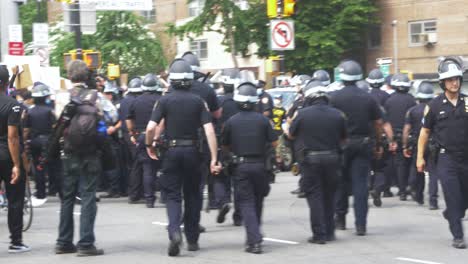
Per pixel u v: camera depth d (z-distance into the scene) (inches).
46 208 537.6
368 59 1713.8
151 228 433.4
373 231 418.0
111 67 829.8
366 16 1622.8
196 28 1601.9
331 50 1581.0
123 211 508.1
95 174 349.1
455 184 361.4
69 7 732.7
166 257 348.2
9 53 797.2
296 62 1592.0
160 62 1606.8
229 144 361.4
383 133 417.1
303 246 374.0
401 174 552.7
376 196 518.3
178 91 348.2
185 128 344.8
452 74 355.9
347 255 350.3
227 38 1612.9
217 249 367.6
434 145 367.2
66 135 345.7
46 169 603.8
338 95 398.3
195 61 409.4
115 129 568.1
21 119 348.5
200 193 359.9
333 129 373.7
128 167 592.7
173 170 346.0
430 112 366.6
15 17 829.2
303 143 375.2
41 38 823.1
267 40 1631.4
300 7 1577.3
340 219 420.8
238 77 449.1
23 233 423.5
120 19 1551.4
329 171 374.9
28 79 642.8
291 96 825.5
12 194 359.6
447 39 1587.1
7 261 342.0
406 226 435.5
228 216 474.0
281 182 692.1
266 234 409.7
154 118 345.1
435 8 1600.6
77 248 353.4
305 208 513.3
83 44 1521.9
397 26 1662.2
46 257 350.3
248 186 358.9
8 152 350.3
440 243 380.5
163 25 1932.8
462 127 358.9
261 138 358.0
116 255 353.4
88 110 343.9
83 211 349.7
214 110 411.2
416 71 1633.9
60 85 768.3
